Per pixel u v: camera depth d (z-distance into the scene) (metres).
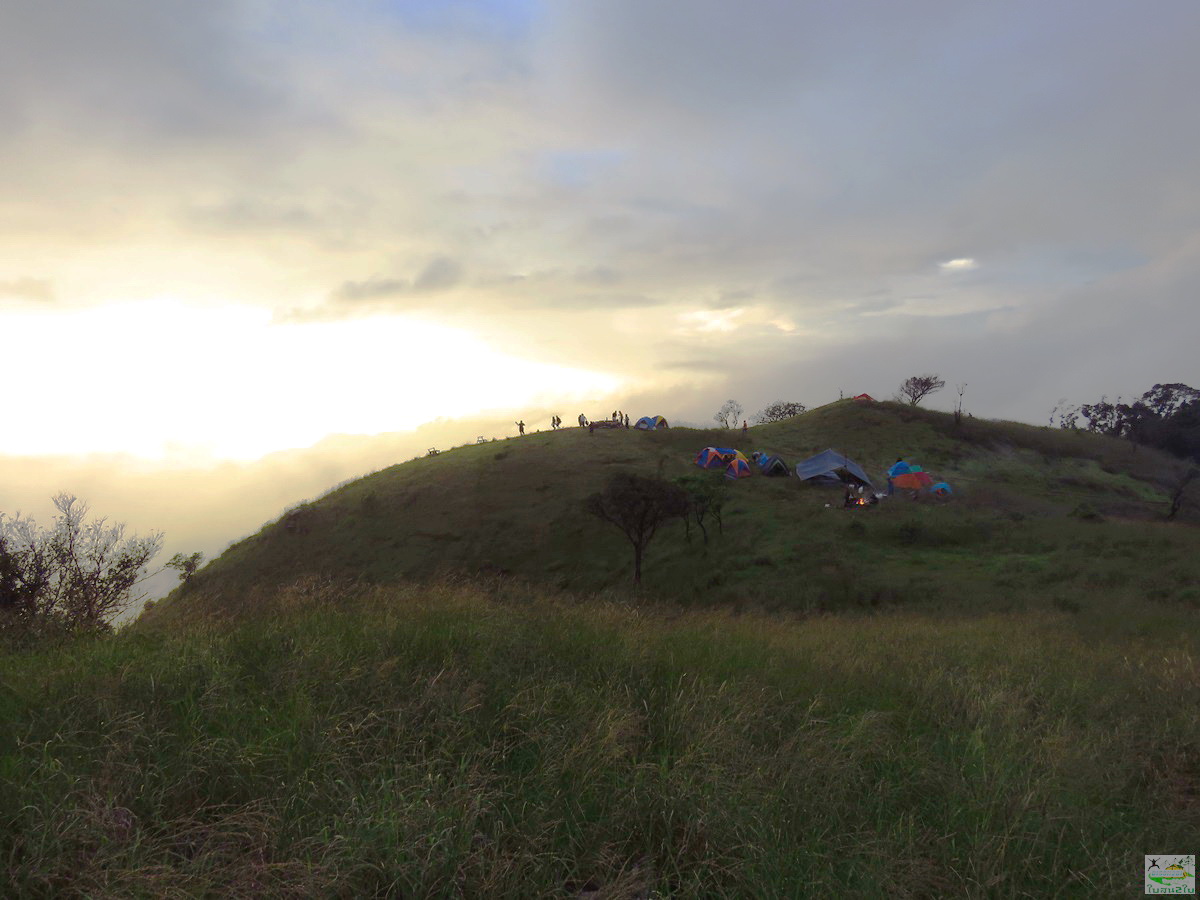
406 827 2.94
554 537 45.81
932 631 13.09
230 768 3.49
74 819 2.88
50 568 8.89
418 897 2.67
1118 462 64.81
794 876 3.03
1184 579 25.73
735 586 34.88
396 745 3.87
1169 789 4.24
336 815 3.13
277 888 2.63
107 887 2.51
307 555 46.28
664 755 4.07
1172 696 6.27
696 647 7.08
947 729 5.11
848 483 53.41
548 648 6.14
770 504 48.53
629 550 43.59
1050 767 4.16
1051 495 54.31
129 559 9.47
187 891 2.54
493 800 3.35
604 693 4.95
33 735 3.71
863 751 4.33
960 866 3.21
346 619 6.87
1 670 4.91
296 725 3.95
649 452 60.84
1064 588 26.52
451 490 53.66
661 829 3.31
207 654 5.16
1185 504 52.94
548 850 3.10
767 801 3.52
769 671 6.20
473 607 7.73
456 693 4.55
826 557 37.16
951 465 60.56
